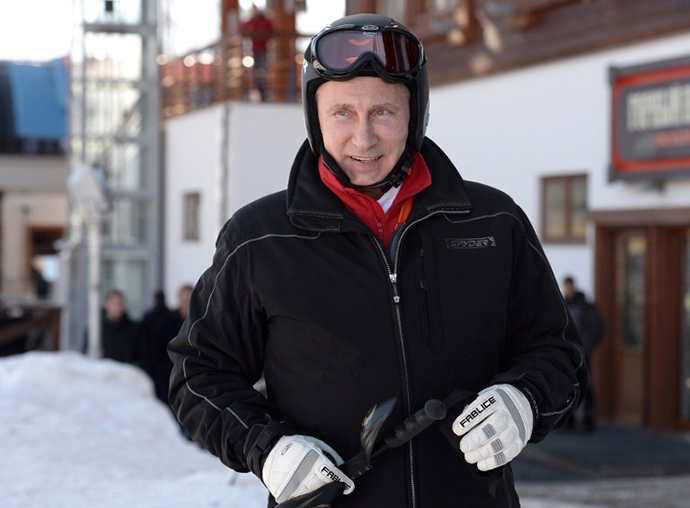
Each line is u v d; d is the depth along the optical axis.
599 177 11.21
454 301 2.12
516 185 12.31
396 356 2.07
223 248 2.18
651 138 10.52
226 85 16.23
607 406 11.73
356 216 2.14
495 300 2.14
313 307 2.08
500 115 12.52
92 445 6.28
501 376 2.07
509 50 12.23
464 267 2.13
